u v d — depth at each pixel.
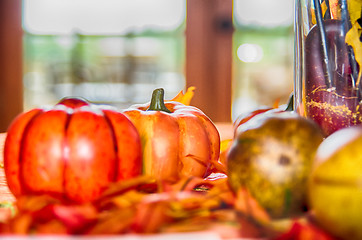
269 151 0.39
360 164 0.33
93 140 0.42
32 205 0.37
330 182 0.33
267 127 0.40
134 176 0.44
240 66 2.77
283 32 2.66
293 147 0.39
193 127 0.52
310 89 0.48
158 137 0.50
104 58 2.80
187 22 2.75
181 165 0.51
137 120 0.51
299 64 0.50
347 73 0.47
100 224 0.34
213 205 0.38
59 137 0.42
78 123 0.43
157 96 0.54
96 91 2.81
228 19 2.73
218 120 2.78
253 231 0.33
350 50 0.46
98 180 0.42
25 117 0.44
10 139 0.43
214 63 2.76
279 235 0.33
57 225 0.34
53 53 2.83
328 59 0.47
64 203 0.42
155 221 0.34
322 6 0.48
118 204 0.38
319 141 0.40
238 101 2.79
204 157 0.52
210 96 2.78
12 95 2.82
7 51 2.80
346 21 0.47
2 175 0.58
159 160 0.50
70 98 0.45
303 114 0.49
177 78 2.80
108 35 2.78
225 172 0.50
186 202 0.37
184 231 0.34
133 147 0.44
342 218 0.33
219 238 0.30
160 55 2.78
